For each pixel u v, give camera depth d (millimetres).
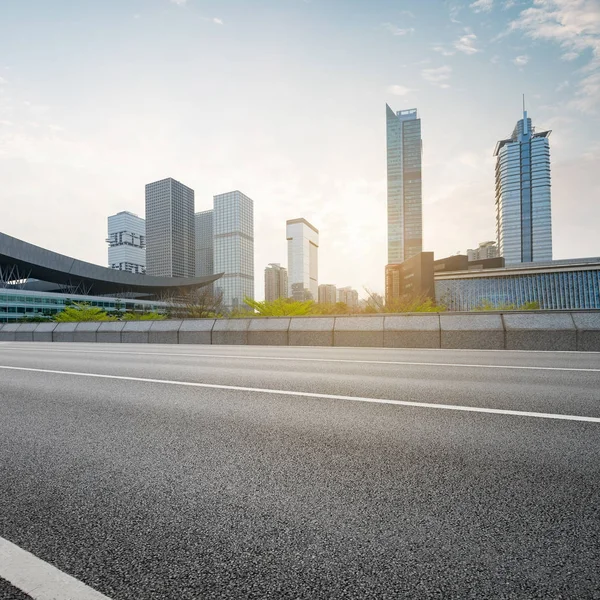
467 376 6578
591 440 3402
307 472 2832
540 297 99250
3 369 8414
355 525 2105
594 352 9836
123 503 2412
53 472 2906
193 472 2871
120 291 138250
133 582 1676
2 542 1993
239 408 4707
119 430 3932
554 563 1752
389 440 3480
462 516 2174
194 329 16016
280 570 1739
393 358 9195
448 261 111438
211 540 1991
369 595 1564
